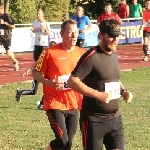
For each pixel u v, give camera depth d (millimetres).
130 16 31203
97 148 6207
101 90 6152
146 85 17078
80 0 43344
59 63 7641
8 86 16734
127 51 28656
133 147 9180
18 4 37875
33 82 13547
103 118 6195
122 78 18703
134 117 11891
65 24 7664
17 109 12781
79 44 19938
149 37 24297
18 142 9508
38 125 10984
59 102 7520
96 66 6102
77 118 7617
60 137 7371
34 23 17938
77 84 6008
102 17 21938
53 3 40000
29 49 27812
